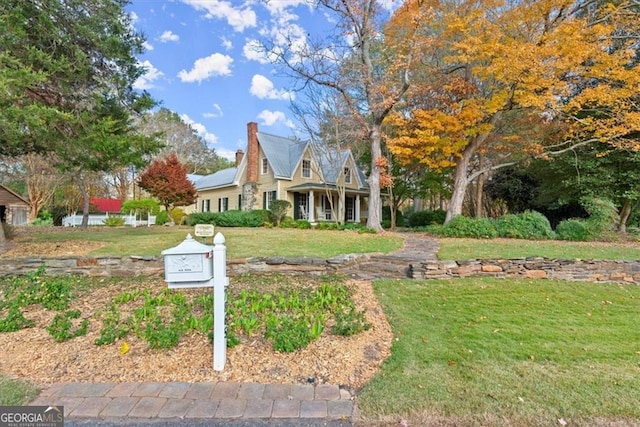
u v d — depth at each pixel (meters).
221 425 2.04
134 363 2.72
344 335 3.25
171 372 2.61
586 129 10.54
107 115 7.57
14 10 5.83
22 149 7.69
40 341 3.07
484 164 14.55
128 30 7.67
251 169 18.89
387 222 20.27
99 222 23.36
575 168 11.80
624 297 4.81
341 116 14.55
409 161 12.89
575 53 8.91
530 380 2.54
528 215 9.58
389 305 4.30
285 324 3.22
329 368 2.69
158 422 2.06
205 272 2.66
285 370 2.65
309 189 17.83
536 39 9.94
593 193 11.27
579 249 7.24
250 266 5.59
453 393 2.36
